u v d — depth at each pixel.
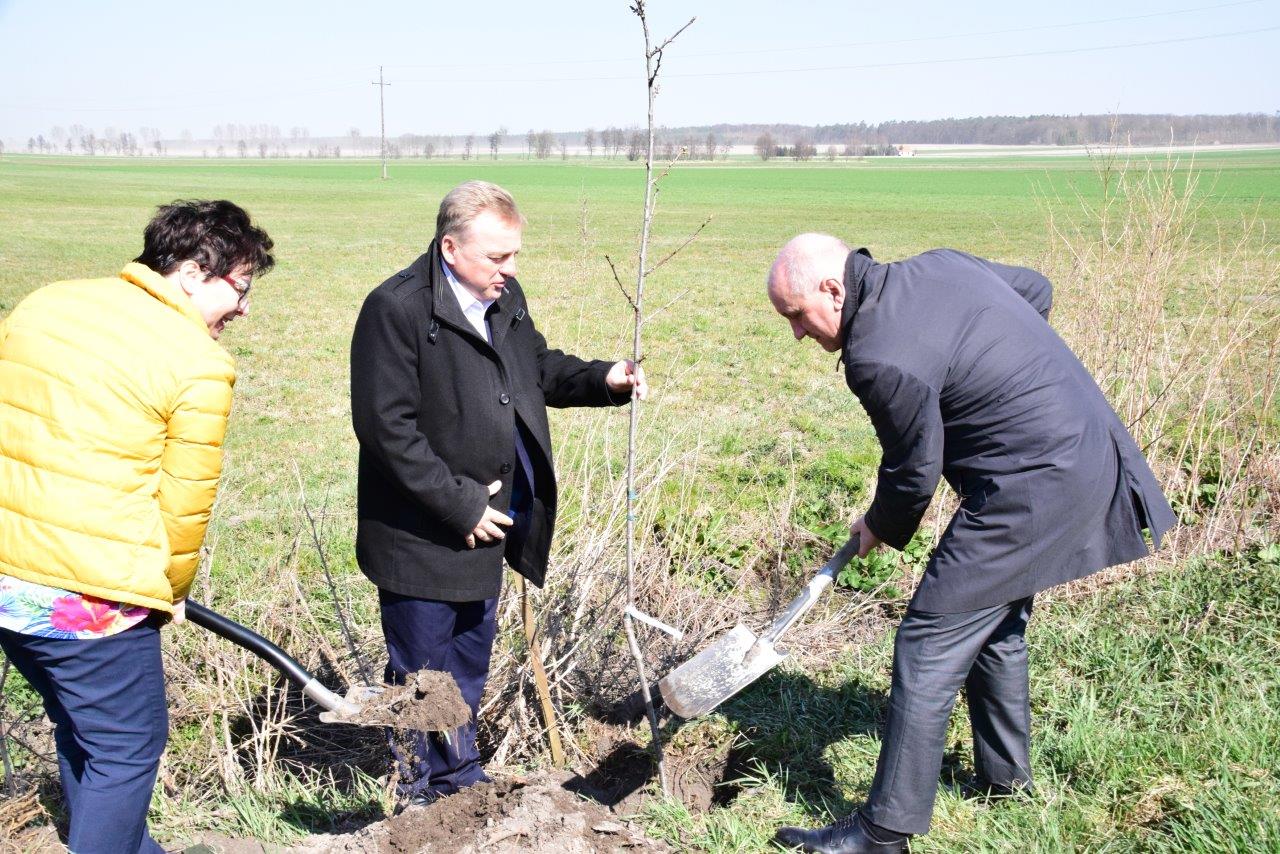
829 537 5.28
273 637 4.19
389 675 3.38
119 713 2.51
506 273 2.88
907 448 2.76
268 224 34.25
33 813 2.72
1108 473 2.80
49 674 2.46
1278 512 5.17
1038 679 3.88
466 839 2.79
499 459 3.04
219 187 60.09
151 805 3.31
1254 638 4.05
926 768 2.89
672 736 3.81
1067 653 4.08
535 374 3.23
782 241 29.05
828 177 80.94
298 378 10.72
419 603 3.11
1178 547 4.87
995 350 2.72
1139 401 5.20
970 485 2.86
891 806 2.91
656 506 5.17
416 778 3.36
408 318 2.83
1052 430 2.72
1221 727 3.39
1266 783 3.11
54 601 2.33
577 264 7.25
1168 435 5.61
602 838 2.79
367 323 2.85
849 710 3.89
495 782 3.01
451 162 131.62
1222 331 5.74
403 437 2.84
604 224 34.62
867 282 2.80
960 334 2.72
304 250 25.73
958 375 2.73
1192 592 4.40
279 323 14.54
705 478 6.70
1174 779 3.20
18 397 2.33
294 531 5.64
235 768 3.54
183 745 3.71
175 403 2.37
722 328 13.95
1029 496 2.73
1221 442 5.42
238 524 5.85
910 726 2.88
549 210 42.34
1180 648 4.02
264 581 4.65
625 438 6.47
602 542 3.98
